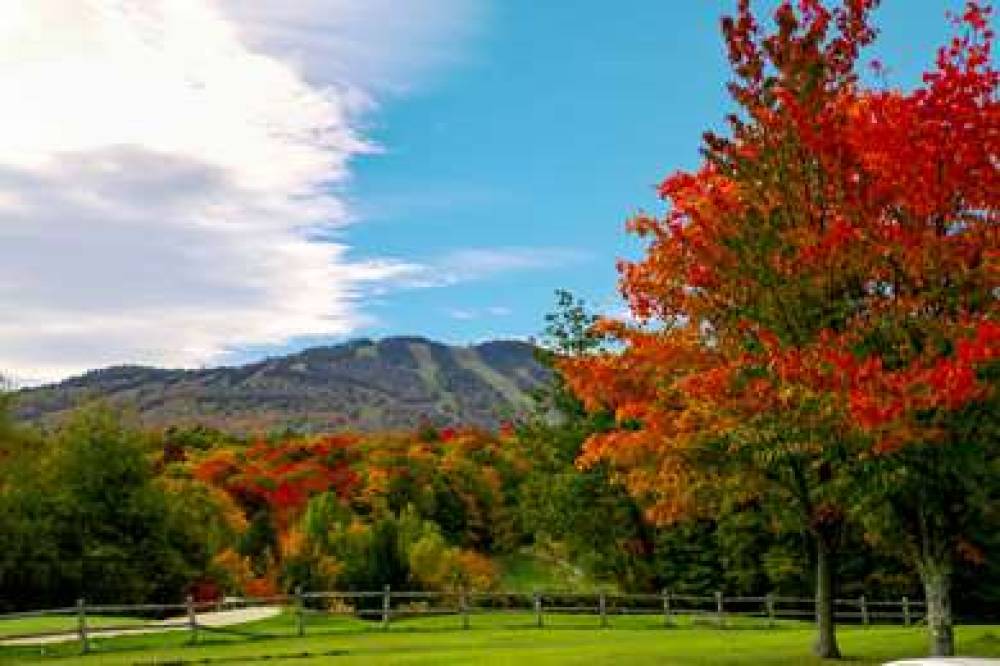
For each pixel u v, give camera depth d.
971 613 51.44
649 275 23.67
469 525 95.00
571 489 52.97
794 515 25.73
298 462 94.62
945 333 18.72
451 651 27.39
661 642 30.36
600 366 26.48
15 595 52.28
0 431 56.53
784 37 19.75
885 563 49.09
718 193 21.78
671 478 25.97
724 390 21.58
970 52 18.61
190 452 98.50
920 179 18.64
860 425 18.38
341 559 63.00
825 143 19.53
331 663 24.55
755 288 20.81
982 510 21.08
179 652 27.88
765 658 25.06
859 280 20.31
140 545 54.53
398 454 97.06
